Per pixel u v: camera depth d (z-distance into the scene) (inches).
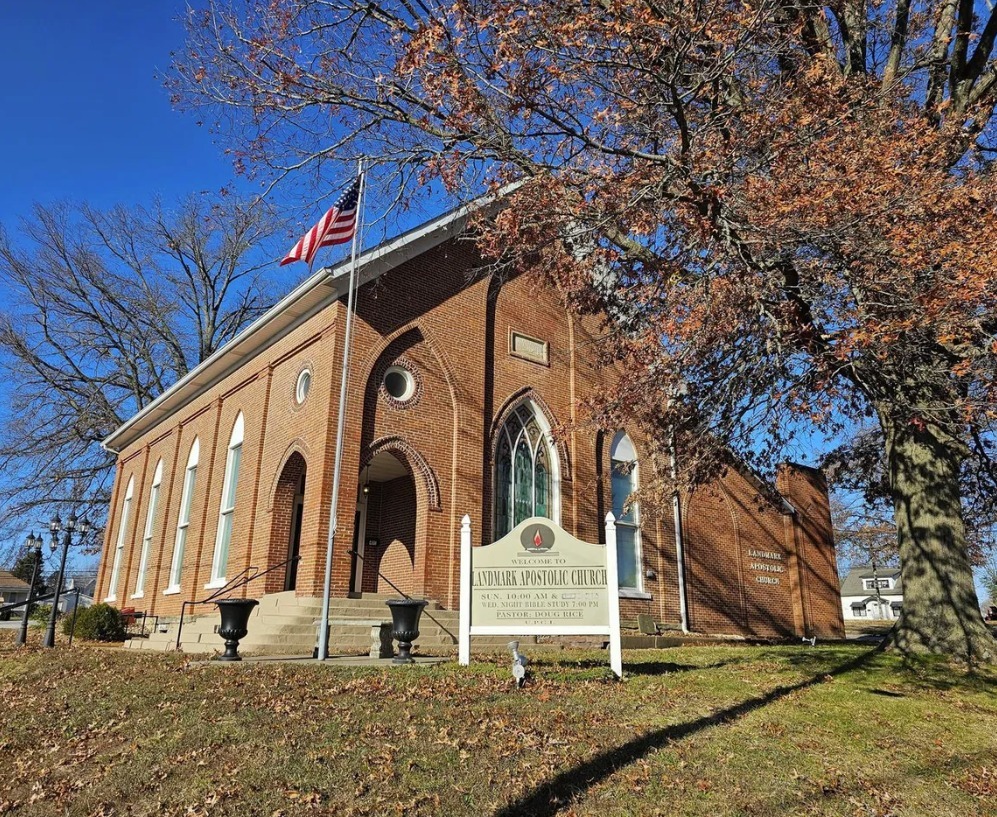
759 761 284.0
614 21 354.0
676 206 417.4
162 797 245.0
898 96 446.6
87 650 598.5
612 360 571.5
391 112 526.6
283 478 683.4
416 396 680.4
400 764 263.7
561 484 786.8
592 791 250.7
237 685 370.9
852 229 362.3
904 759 299.3
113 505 1212.5
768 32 423.2
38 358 1369.3
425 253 721.0
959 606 506.6
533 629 419.5
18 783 267.4
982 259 310.0
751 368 474.9
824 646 743.7
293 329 711.1
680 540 885.2
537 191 441.7
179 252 1535.4
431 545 654.5
